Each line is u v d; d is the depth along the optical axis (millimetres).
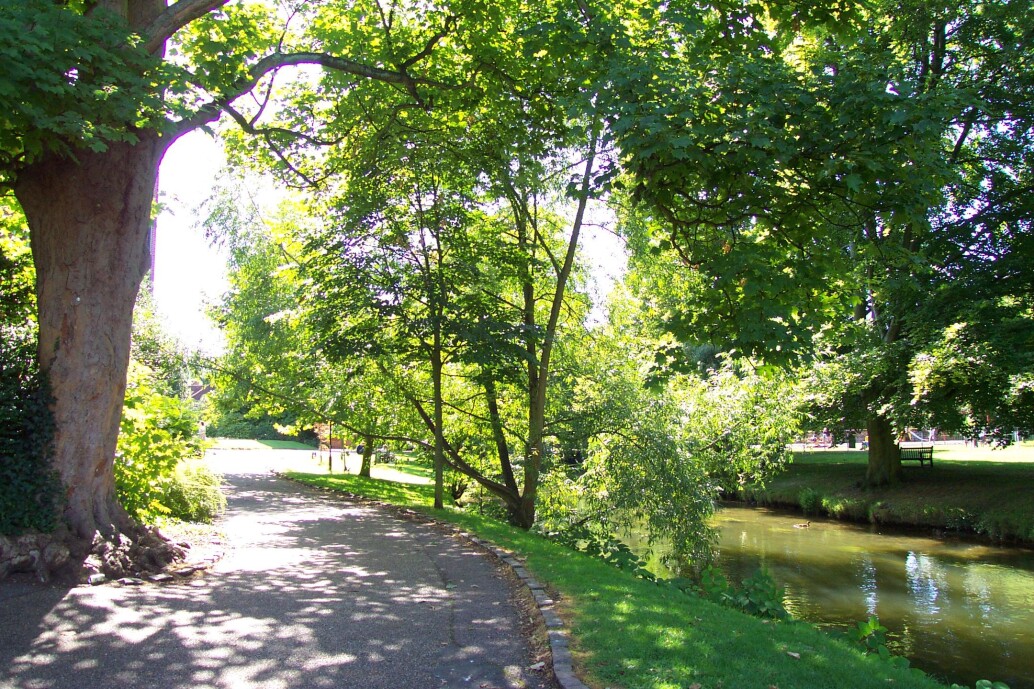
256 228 19516
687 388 17203
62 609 6305
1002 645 11250
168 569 7969
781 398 17500
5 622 5895
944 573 16359
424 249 14695
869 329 22609
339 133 14352
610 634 5883
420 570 8820
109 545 7531
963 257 20641
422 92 13375
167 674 4996
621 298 17062
